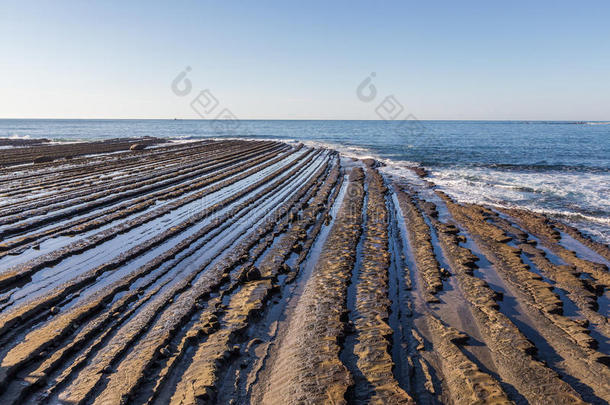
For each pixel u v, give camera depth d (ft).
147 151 116.98
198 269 27.84
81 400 14.49
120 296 23.54
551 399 15.89
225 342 18.69
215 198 52.21
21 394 14.53
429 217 45.98
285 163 94.12
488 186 69.51
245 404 15.11
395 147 162.61
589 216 48.67
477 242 36.60
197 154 108.78
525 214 47.78
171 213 43.83
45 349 17.30
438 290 26.17
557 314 23.39
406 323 21.90
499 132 322.75
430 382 16.83
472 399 15.67
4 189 55.16
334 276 27.27
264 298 23.53
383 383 16.22
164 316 20.90
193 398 14.75
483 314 22.89
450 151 143.33
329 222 41.65
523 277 28.55
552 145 171.12
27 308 20.67
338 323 20.72
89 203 46.21
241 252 31.40
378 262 30.55
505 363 18.31
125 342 18.31
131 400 14.76
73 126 425.69
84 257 29.89
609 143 181.98
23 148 116.78
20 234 35.73
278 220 41.70
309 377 16.30
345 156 119.14
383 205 50.01
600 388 16.94
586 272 30.30
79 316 20.10
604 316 23.40
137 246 32.09
